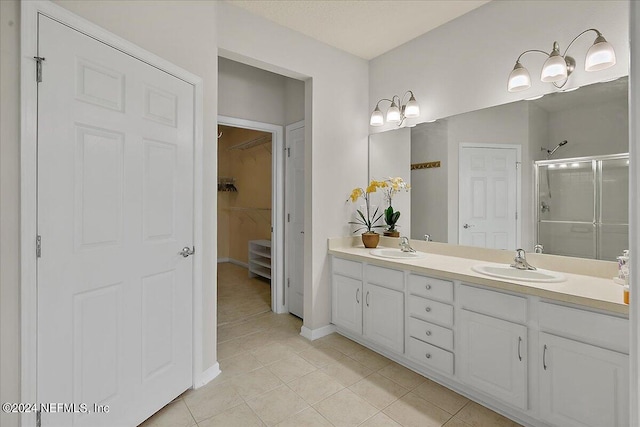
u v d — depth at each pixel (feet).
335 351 8.43
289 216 11.30
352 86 9.98
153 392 5.64
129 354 5.21
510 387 5.57
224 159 20.83
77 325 4.49
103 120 4.77
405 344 7.43
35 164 4.04
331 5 7.53
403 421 5.71
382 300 7.93
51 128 4.17
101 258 4.78
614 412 4.47
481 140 7.61
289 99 11.18
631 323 1.75
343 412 5.95
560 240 6.43
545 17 6.57
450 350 6.49
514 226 7.09
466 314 6.22
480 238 7.67
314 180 9.17
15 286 3.94
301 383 6.89
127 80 5.11
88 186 4.59
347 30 8.60
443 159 8.39
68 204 4.37
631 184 1.74
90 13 4.73
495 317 5.78
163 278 5.83
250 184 18.81
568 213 6.32
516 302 5.49
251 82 10.57
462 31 7.96
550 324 5.10
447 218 8.32
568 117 6.30
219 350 8.46
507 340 5.61
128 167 5.14
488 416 5.85
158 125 5.65
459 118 8.04
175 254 6.07
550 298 5.05
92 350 4.68
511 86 6.51
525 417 5.58
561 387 4.99
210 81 6.91
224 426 5.56
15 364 3.95
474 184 7.76
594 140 5.99
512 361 5.54
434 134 8.58
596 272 5.90
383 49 9.64
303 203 10.66
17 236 3.95
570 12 6.23
